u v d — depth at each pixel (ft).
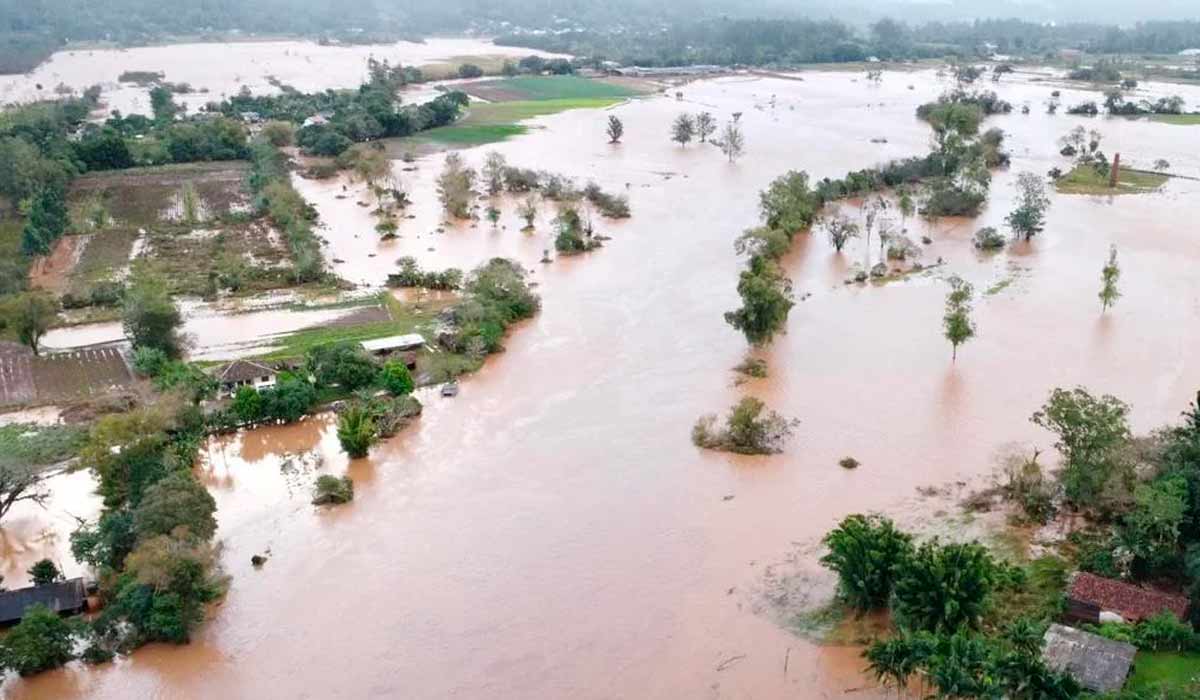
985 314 375.04
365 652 200.44
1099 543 223.10
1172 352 334.24
